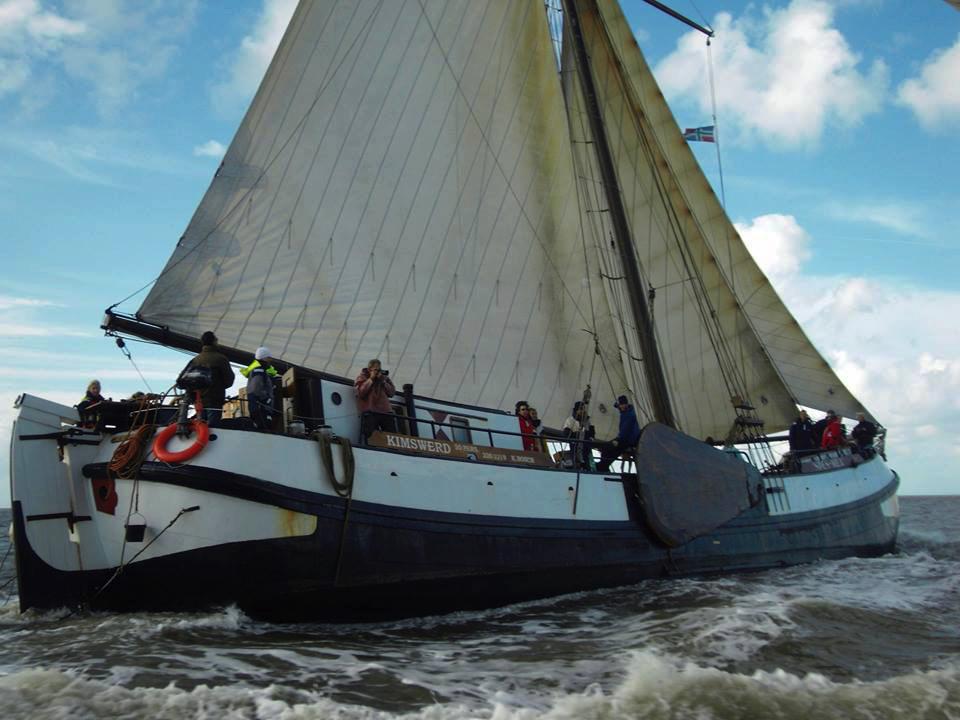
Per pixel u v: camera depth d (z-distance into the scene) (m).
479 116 22.45
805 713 9.87
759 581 19.77
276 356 19.45
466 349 21.34
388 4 21.56
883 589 18.48
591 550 18.19
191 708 9.54
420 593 15.66
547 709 10.10
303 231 20.05
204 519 13.77
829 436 26.47
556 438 18.72
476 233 21.92
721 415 29.11
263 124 19.88
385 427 16.53
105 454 14.55
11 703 9.49
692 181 30.12
